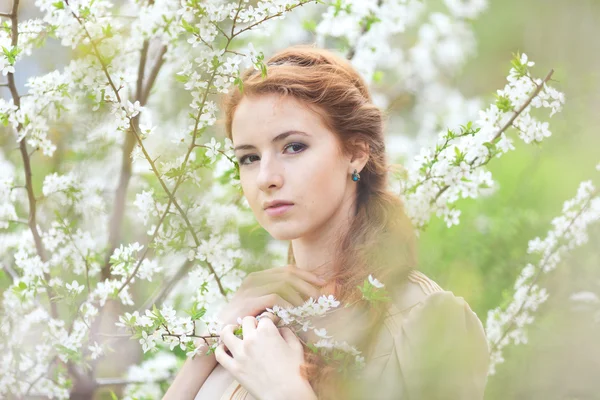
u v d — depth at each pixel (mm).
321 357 1901
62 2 2203
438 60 4195
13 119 2338
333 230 2086
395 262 2012
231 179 2645
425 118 4223
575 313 2070
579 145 2467
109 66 2262
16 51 2178
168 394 2160
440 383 1798
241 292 2145
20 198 3100
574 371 1823
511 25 3762
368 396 1830
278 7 2137
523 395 2002
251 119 2012
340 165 2035
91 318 2467
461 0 4004
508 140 2410
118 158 3246
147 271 2443
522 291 2537
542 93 2346
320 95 1998
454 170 2418
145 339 2045
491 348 2512
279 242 3203
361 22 2973
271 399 1837
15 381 2541
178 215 2418
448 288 3115
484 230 3531
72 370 2736
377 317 1914
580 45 2410
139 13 2416
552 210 3088
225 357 1963
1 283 2943
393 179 2514
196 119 2252
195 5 2121
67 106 2479
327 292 2047
